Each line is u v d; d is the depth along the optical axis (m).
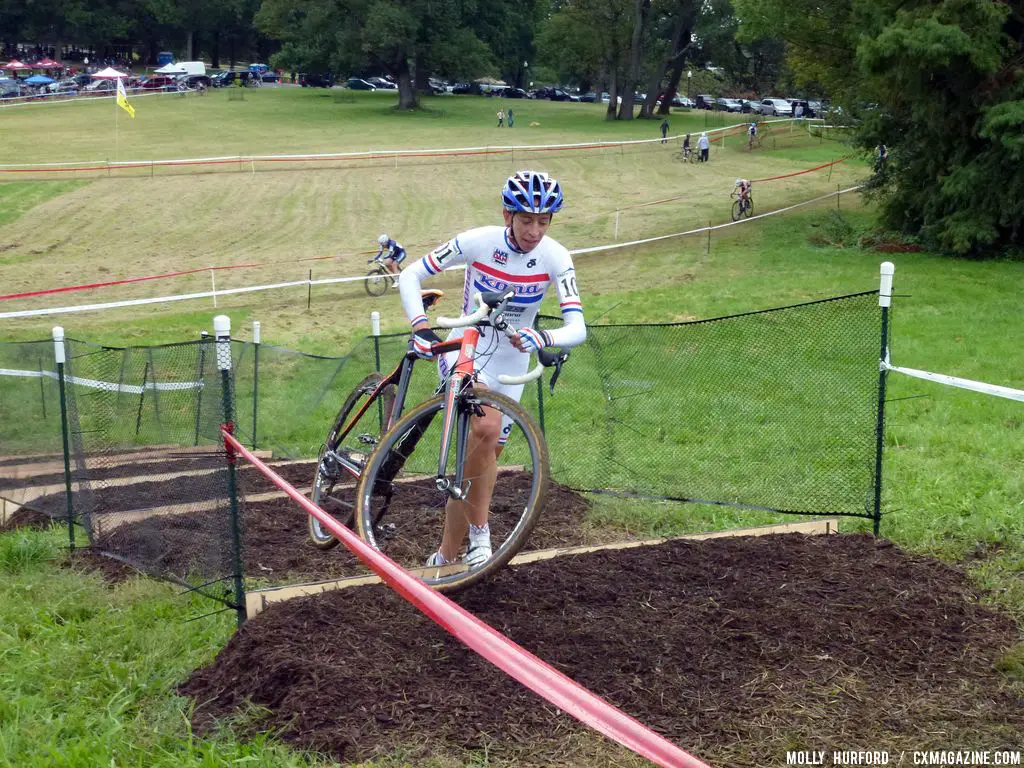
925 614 4.28
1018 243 24.09
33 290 20.94
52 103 71.19
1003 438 8.63
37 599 5.06
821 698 3.63
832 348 8.00
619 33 68.69
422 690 3.64
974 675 3.80
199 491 4.72
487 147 48.69
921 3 22.81
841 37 26.17
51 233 27.83
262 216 31.31
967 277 21.11
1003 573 4.96
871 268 22.59
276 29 76.31
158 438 5.50
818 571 4.75
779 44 77.88
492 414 4.33
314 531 5.12
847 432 7.56
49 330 16.80
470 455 4.36
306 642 3.95
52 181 35.62
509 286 4.45
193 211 31.73
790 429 7.72
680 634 4.08
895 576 4.70
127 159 42.00
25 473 6.95
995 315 16.89
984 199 23.25
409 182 38.19
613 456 7.65
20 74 91.94
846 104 27.03
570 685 2.55
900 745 3.34
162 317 18.31
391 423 4.43
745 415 8.06
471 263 4.50
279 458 8.64
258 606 4.46
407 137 53.59
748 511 6.21
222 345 4.40
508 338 4.23
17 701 3.73
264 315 18.77
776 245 26.38
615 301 19.31
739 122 66.25
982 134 21.91
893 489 6.69
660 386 8.52
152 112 65.56
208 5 98.12
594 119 69.44
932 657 3.94
